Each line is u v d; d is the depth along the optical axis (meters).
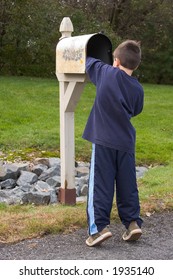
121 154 4.68
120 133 4.65
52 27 19.61
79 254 4.62
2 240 4.93
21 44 19.39
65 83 6.29
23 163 8.62
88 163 9.05
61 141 6.52
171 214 5.84
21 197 7.00
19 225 5.19
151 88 18.67
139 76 23.67
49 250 4.72
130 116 4.72
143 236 5.15
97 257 4.55
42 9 19.42
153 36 23.62
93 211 4.68
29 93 14.59
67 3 21.69
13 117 11.53
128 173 4.72
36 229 5.12
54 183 7.71
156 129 11.50
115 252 4.69
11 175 8.06
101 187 4.66
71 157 6.53
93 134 4.71
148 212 5.83
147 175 7.93
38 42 19.41
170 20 23.41
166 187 6.85
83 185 7.66
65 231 5.19
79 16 20.31
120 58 4.72
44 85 16.34
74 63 5.81
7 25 19.33
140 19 23.67
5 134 10.14
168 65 23.66
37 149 9.55
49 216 5.44
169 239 5.08
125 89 4.66
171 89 18.73
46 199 6.80
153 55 23.64
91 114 4.79
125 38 23.53
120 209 4.83
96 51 5.64
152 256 4.62
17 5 19.05
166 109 13.87
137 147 9.83
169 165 8.92
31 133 10.27
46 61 20.92
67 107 6.36
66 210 5.73
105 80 4.66
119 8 23.34
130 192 4.76
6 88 15.12
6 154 9.17
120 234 5.16
